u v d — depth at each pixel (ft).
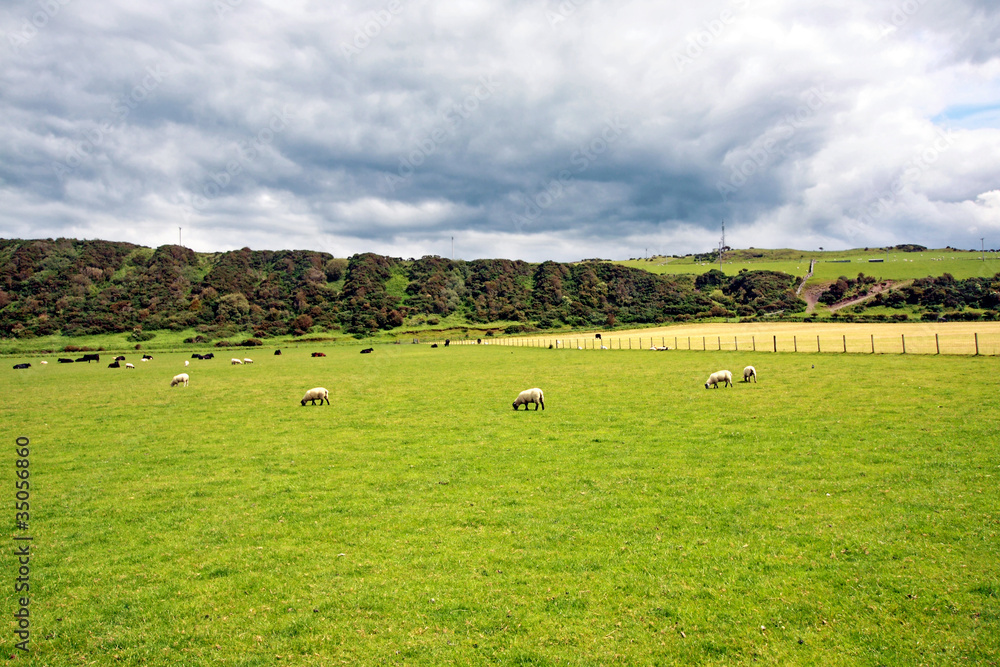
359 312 453.58
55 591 32.55
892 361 135.33
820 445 57.88
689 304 461.78
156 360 257.96
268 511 45.06
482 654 25.20
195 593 31.76
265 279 517.55
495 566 33.71
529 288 533.14
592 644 25.63
